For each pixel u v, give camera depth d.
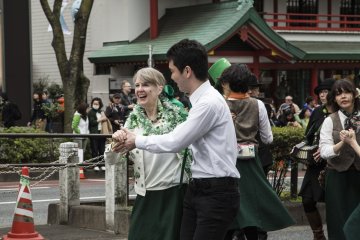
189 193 5.42
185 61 5.20
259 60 30.94
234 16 28.80
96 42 33.34
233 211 5.29
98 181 18.59
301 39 34.66
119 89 31.78
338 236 7.62
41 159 19.56
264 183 7.21
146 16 32.19
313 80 33.47
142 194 5.84
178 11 32.19
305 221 9.77
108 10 32.66
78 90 24.23
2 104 24.03
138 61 29.64
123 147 5.22
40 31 37.78
